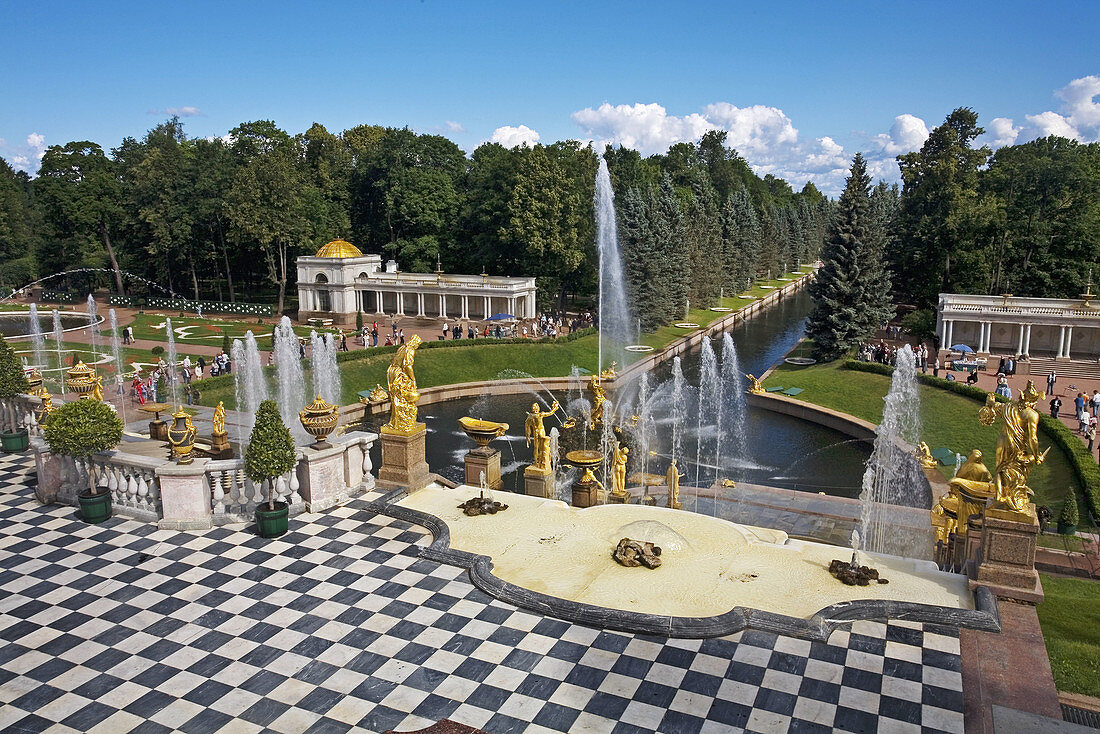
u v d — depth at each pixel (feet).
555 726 36.70
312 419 63.16
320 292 264.93
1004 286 233.14
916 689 39.52
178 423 99.14
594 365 210.18
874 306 207.72
